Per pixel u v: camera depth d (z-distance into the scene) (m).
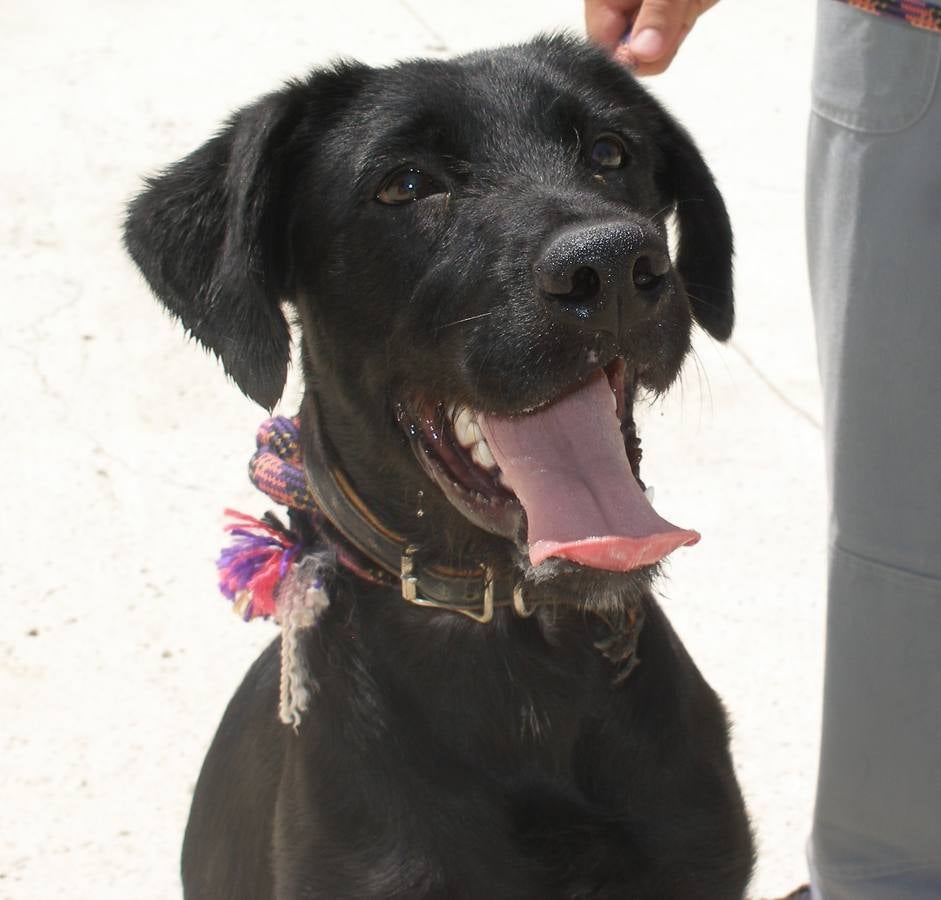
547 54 1.07
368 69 1.06
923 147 1.03
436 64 1.05
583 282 0.95
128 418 1.58
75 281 1.79
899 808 1.12
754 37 2.44
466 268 1.00
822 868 1.16
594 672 1.03
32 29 2.41
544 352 0.97
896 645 1.09
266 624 1.39
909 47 1.02
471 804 1.02
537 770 1.03
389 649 1.03
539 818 1.02
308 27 2.42
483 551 1.02
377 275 1.03
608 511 1.00
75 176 2.00
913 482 1.07
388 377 1.03
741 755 1.29
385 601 1.03
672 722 1.03
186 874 1.15
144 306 1.76
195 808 1.15
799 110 2.20
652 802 1.03
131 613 1.39
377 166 1.02
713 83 2.28
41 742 1.30
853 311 1.06
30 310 1.74
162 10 2.49
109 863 1.23
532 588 1.01
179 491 1.50
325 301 1.05
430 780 1.01
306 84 1.05
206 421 1.58
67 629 1.38
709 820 1.03
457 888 1.01
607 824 1.02
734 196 1.98
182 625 1.39
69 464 1.52
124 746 1.30
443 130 1.02
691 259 1.11
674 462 1.53
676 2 1.09
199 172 1.05
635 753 1.03
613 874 1.01
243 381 1.02
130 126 2.12
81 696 1.33
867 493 1.08
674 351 0.99
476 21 2.43
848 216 1.06
